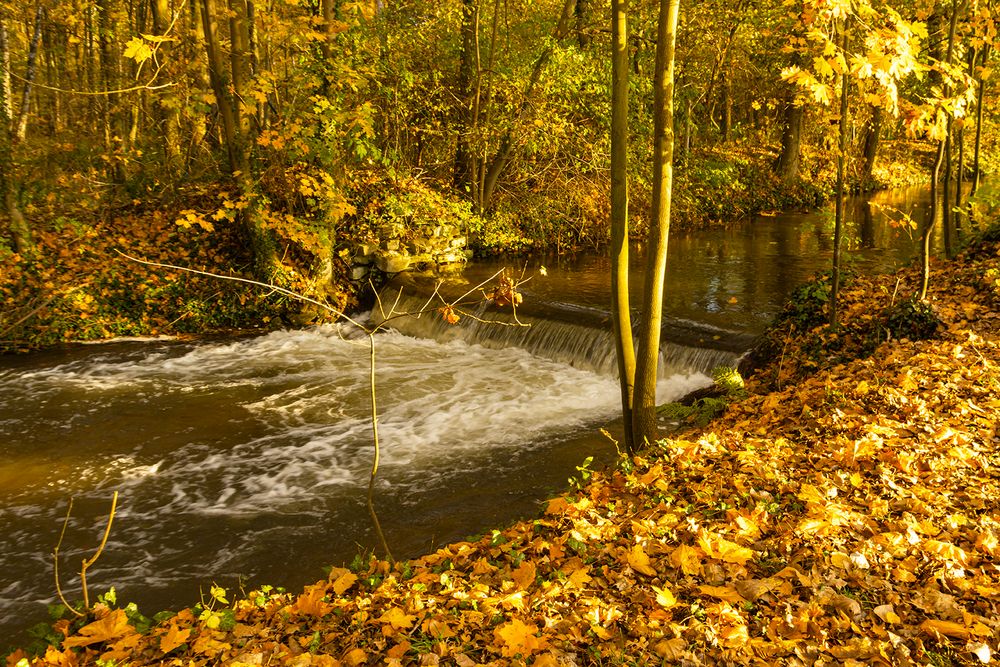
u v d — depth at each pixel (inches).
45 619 207.9
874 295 365.7
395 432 343.3
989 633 126.8
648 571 156.6
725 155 981.8
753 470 198.4
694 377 377.4
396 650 139.7
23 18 690.2
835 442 211.3
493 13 699.4
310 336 510.0
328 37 477.1
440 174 721.0
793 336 354.0
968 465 193.0
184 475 302.0
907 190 1115.9
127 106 689.6
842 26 229.8
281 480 295.7
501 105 695.1
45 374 423.2
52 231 533.3
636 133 719.1
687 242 701.9
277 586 221.0
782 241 697.0
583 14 738.8
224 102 503.2
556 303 486.0
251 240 526.6
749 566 155.6
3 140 504.1
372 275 586.2
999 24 325.1
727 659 127.0
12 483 294.4
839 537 161.8
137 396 393.4
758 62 957.8
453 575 171.2
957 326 300.0
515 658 131.4
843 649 127.0
